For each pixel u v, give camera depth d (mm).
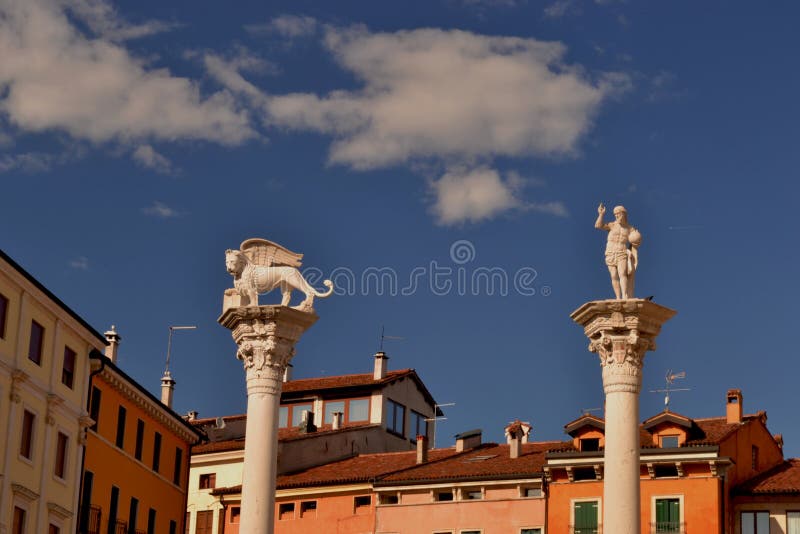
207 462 81625
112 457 68938
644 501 71750
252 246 43531
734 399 75250
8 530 59156
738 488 72125
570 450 73750
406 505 76625
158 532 73625
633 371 40938
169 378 83312
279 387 42281
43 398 62125
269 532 41094
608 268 41656
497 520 74500
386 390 88625
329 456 83750
